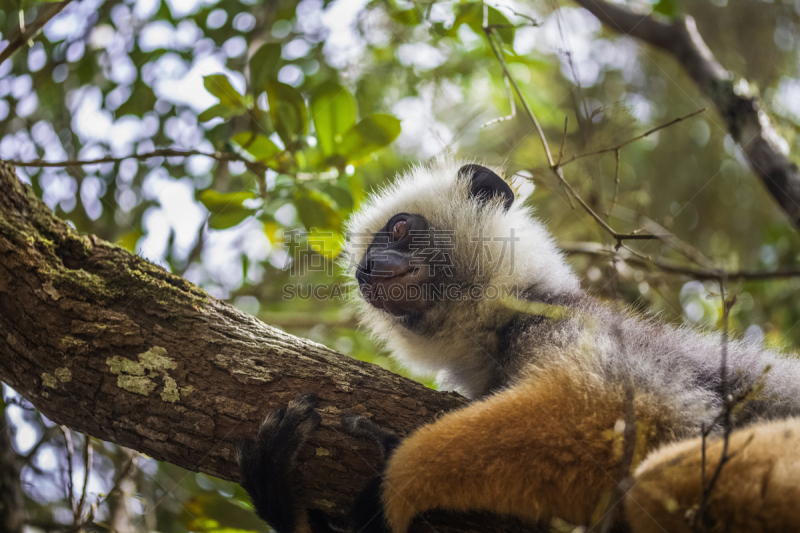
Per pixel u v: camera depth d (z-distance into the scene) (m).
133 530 5.05
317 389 3.30
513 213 4.71
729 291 5.64
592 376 3.17
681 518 2.80
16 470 4.92
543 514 3.08
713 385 3.70
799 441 2.83
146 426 3.17
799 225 5.40
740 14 8.60
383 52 6.98
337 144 4.88
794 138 6.39
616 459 2.93
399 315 4.73
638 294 6.11
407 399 3.37
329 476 3.17
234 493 5.14
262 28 6.64
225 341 3.36
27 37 4.20
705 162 8.66
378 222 5.21
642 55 8.91
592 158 6.21
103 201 6.50
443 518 3.15
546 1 6.32
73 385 3.20
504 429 3.06
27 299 3.25
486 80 7.46
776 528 2.73
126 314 3.34
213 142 5.83
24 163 4.10
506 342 4.16
